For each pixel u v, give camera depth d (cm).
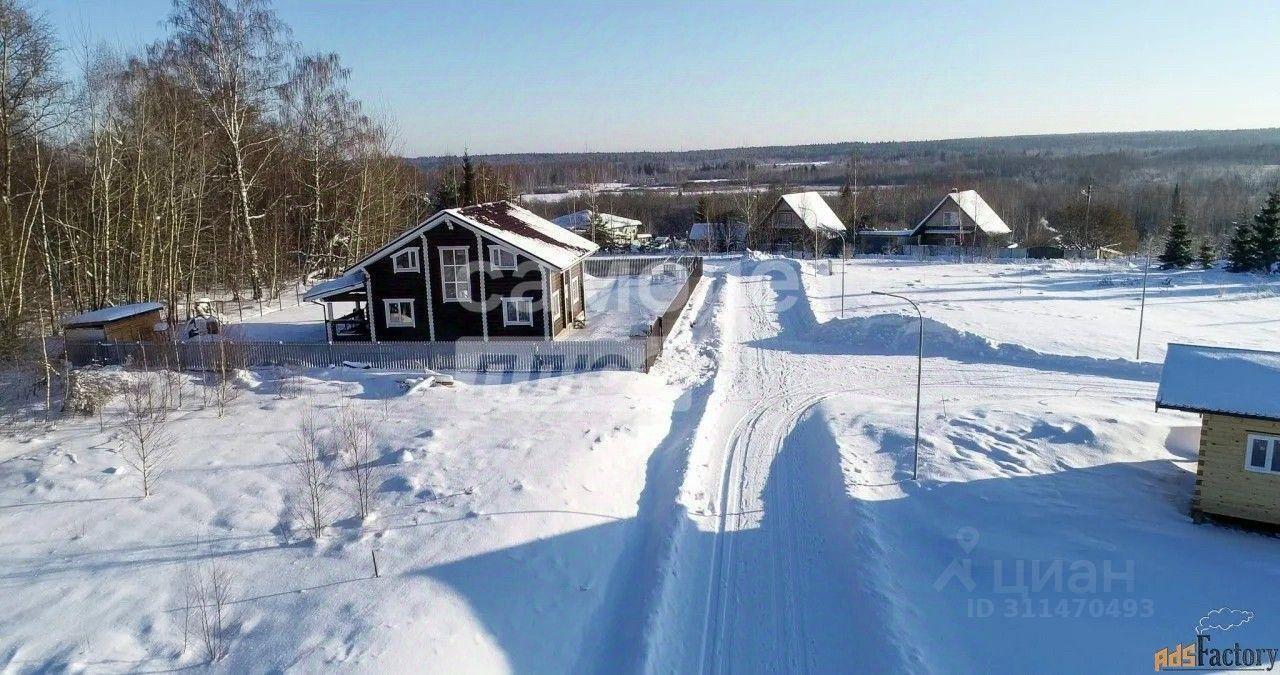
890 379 2769
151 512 1583
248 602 1238
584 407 2273
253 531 1491
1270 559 1425
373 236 5412
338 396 2431
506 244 3000
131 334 3005
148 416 2216
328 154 5281
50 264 3244
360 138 5278
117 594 1278
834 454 1966
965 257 6719
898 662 1121
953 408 2334
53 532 1507
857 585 1348
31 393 2422
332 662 1063
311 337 3369
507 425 2103
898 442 2047
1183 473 1823
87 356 2817
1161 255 5975
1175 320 3644
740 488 1834
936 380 2733
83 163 3675
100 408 2288
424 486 1673
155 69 4100
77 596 1277
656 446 2084
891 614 1241
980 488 1747
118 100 3634
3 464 1855
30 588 1308
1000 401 2428
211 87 4053
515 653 1147
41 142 3228
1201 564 1412
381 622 1156
